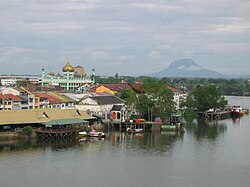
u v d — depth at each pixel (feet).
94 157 373.81
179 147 427.33
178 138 486.79
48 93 626.64
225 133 535.60
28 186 286.46
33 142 434.71
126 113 599.57
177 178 311.27
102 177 310.65
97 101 592.19
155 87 586.86
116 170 330.54
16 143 424.87
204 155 388.57
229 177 315.78
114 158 371.35
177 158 374.63
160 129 552.41
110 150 406.41
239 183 301.63
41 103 576.20
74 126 503.61
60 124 472.44
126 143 447.42
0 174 312.29
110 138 480.64
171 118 597.52
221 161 364.99
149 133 527.40
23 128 447.83
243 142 462.19
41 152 388.16
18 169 327.06
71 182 297.12
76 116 518.78
